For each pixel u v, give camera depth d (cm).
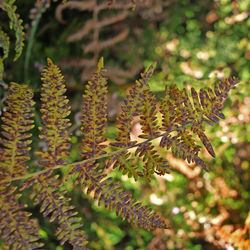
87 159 59
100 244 135
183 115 62
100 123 60
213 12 203
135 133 137
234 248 141
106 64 158
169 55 178
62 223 55
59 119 58
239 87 167
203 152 159
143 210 57
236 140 162
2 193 55
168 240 146
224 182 155
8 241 53
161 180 153
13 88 58
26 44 119
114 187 58
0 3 60
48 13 139
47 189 56
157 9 182
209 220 149
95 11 141
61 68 141
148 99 61
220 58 184
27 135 57
